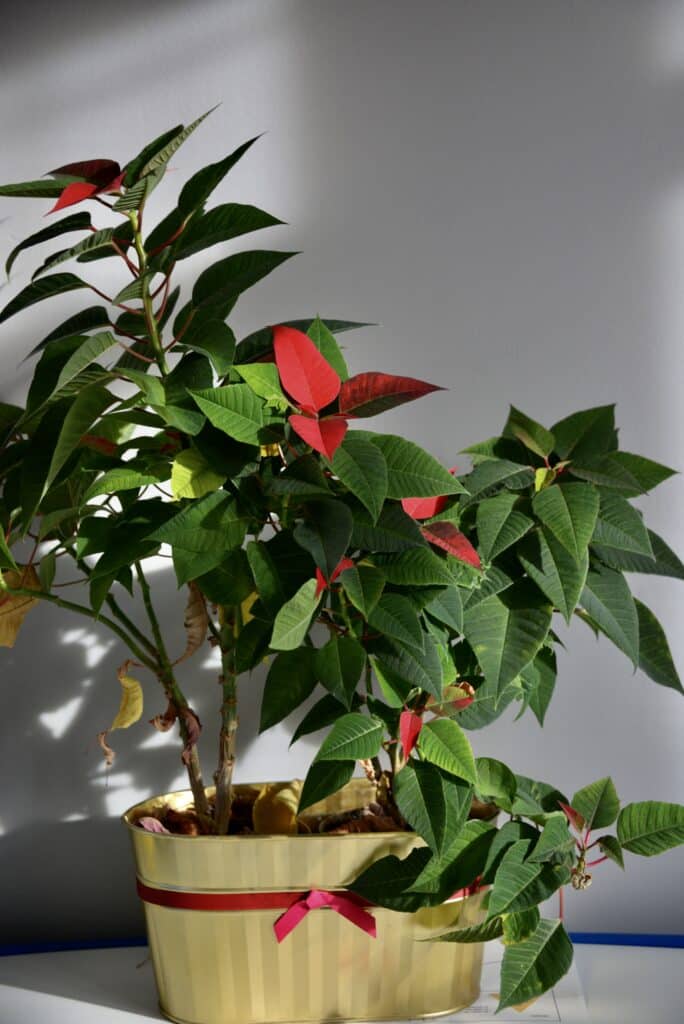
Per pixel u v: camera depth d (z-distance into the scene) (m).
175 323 1.01
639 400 1.29
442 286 1.30
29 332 1.33
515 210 1.30
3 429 1.09
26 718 1.33
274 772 1.33
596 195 1.29
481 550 0.89
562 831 0.98
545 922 0.98
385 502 0.91
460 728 1.00
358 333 1.30
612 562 0.96
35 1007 1.10
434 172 1.30
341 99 1.30
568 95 1.29
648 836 0.98
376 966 1.01
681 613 1.29
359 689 1.26
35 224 1.32
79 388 0.97
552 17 1.29
